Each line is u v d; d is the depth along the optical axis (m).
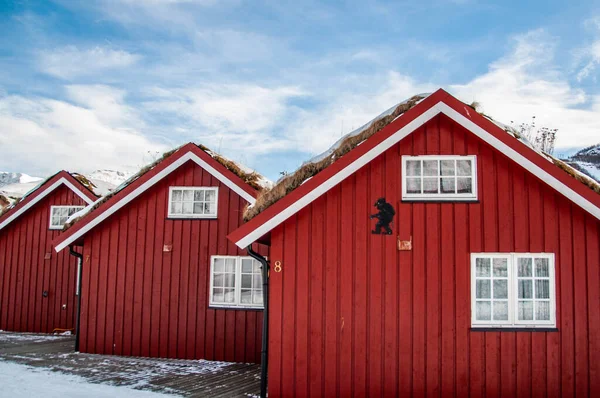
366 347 7.60
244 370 9.83
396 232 7.75
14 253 15.35
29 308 15.09
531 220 7.66
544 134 12.23
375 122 8.23
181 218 11.45
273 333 7.69
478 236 7.68
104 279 11.48
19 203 15.19
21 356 10.70
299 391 7.57
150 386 8.24
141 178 11.34
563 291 7.54
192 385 8.40
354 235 7.78
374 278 7.70
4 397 7.14
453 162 7.88
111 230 11.59
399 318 7.61
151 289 11.34
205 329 11.08
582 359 7.43
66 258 15.12
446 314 7.59
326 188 7.70
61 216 15.35
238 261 11.18
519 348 7.48
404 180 7.84
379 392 7.51
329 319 7.67
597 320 7.48
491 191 7.74
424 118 7.72
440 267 7.66
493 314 7.58
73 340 13.29
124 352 11.23
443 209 7.76
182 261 11.34
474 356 7.49
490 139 7.53
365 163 7.74
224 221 11.34
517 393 7.39
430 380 7.48
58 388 7.79
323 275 7.74
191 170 11.56
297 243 7.80
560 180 7.30
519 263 7.67
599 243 7.59
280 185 8.34
